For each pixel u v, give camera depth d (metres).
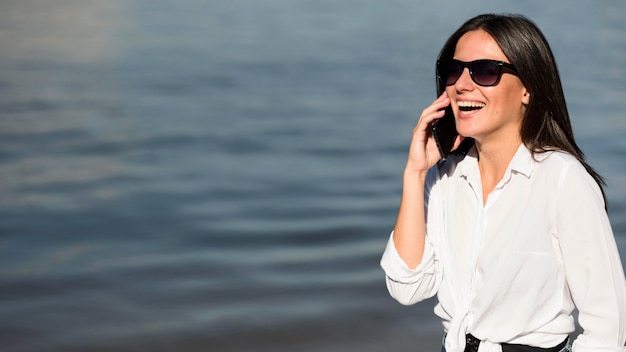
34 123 15.18
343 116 16.25
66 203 10.62
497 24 2.63
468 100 2.66
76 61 21.59
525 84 2.62
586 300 2.55
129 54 22.77
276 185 11.66
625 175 11.75
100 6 32.28
